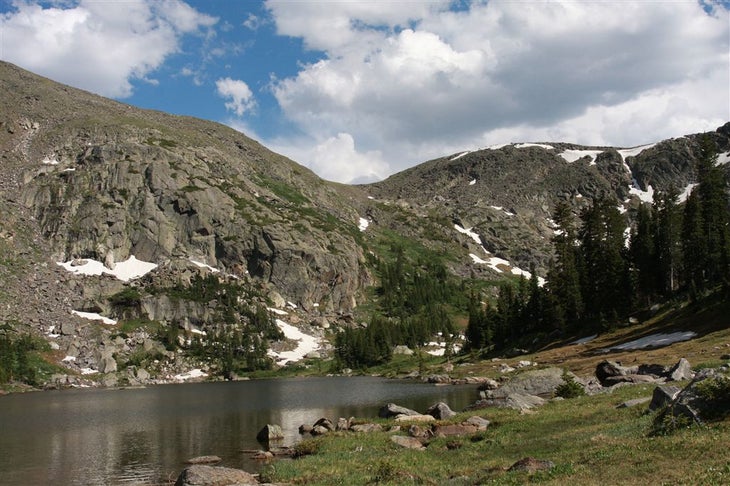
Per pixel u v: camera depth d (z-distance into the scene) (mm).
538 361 104125
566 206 145000
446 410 53688
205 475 33094
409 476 29344
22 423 70562
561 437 33094
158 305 186875
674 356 69375
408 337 196875
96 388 136375
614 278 111938
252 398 98688
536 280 145750
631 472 20859
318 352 193250
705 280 104875
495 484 23000
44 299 176500
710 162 112812
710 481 17750
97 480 39969
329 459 37562
